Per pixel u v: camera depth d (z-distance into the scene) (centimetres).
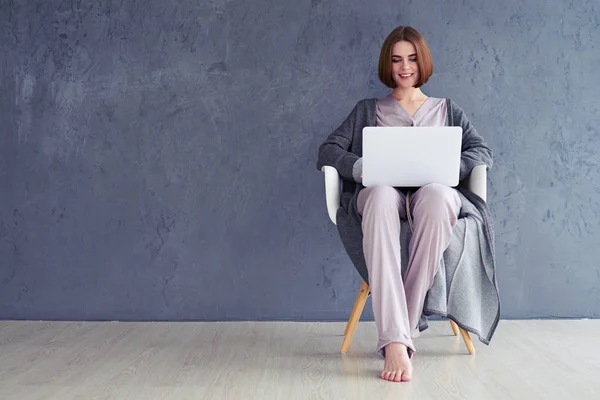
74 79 290
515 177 289
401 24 288
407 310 217
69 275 292
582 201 289
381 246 212
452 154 221
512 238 289
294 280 291
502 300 289
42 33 290
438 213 216
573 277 289
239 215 291
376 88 289
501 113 289
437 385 197
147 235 292
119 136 291
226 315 291
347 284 290
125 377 205
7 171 292
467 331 232
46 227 292
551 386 196
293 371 212
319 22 288
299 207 290
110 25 290
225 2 289
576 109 288
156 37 290
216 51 289
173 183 291
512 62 288
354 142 263
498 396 187
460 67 288
